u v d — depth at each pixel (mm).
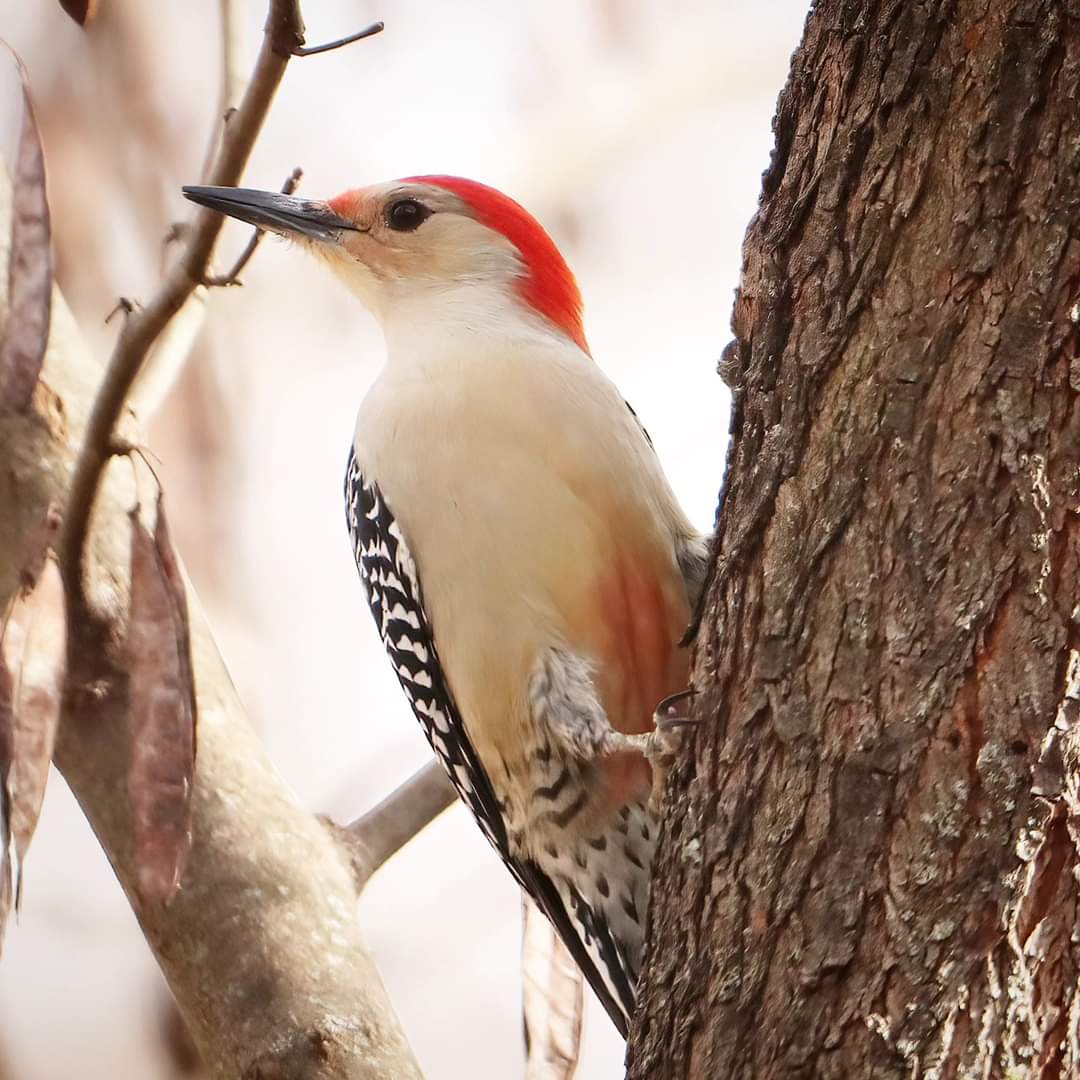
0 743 7344
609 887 9547
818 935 6184
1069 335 6410
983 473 6398
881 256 6855
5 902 7082
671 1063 6484
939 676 6258
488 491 9164
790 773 6496
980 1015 5875
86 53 11781
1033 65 6656
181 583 7816
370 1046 8250
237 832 8617
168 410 11820
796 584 6738
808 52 7410
